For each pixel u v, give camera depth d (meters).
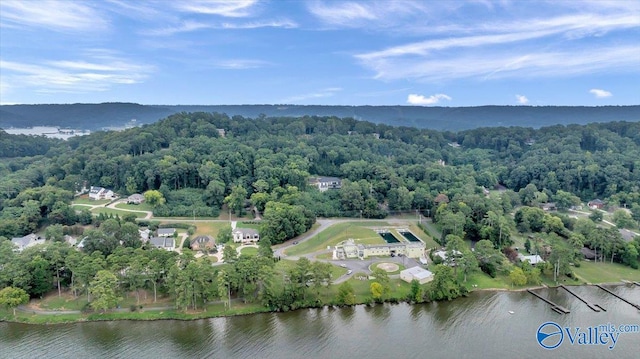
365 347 109.75
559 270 149.88
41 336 113.56
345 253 165.50
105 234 155.00
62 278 135.00
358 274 148.25
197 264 129.75
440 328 119.12
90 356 105.69
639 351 109.06
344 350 108.44
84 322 119.50
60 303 127.88
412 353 107.62
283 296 127.69
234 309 125.19
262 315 124.12
